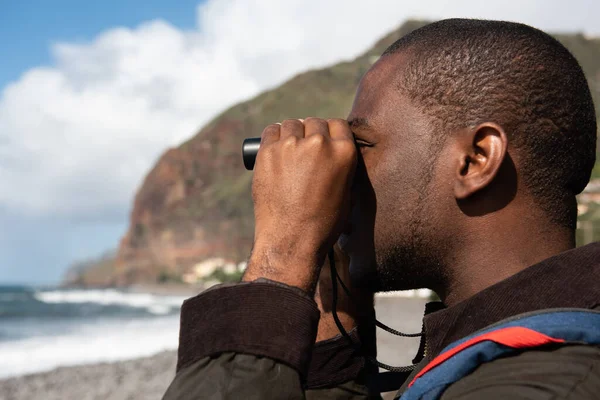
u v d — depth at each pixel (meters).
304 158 1.16
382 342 10.11
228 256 176.50
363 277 1.27
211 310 1.01
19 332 32.09
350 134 1.23
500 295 1.00
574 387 0.82
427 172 1.18
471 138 1.14
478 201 1.13
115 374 12.87
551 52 1.19
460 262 1.15
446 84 1.19
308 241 1.12
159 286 169.50
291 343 0.98
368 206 1.25
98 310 68.50
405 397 0.97
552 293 0.96
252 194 1.20
